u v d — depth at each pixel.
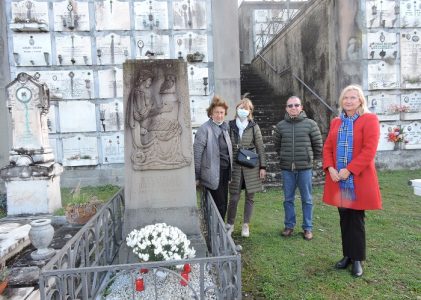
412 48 7.81
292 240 4.05
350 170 2.94
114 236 3.76
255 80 12.98
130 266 2.26
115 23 7.20
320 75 8.77
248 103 4.19
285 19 14.75
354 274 3.12
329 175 3.16
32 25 7.00
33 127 5.13
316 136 4.04
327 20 8.34
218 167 3.86
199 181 3.92
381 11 7.67
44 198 5.04
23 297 2.61
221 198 4.01
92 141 7.33
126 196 3.54
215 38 7.41
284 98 10.59
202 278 2.31
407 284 2.96
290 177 4.14
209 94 7.51
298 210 5.23
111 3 7.17
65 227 4.48
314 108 9.10
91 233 3.12
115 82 7.28
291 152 4.05
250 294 2.93
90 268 2.25
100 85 7.27
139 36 7.27
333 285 2.98
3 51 7.04
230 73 7.48
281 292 2.90
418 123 7.95
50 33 7.09
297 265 3.39
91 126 7.30
